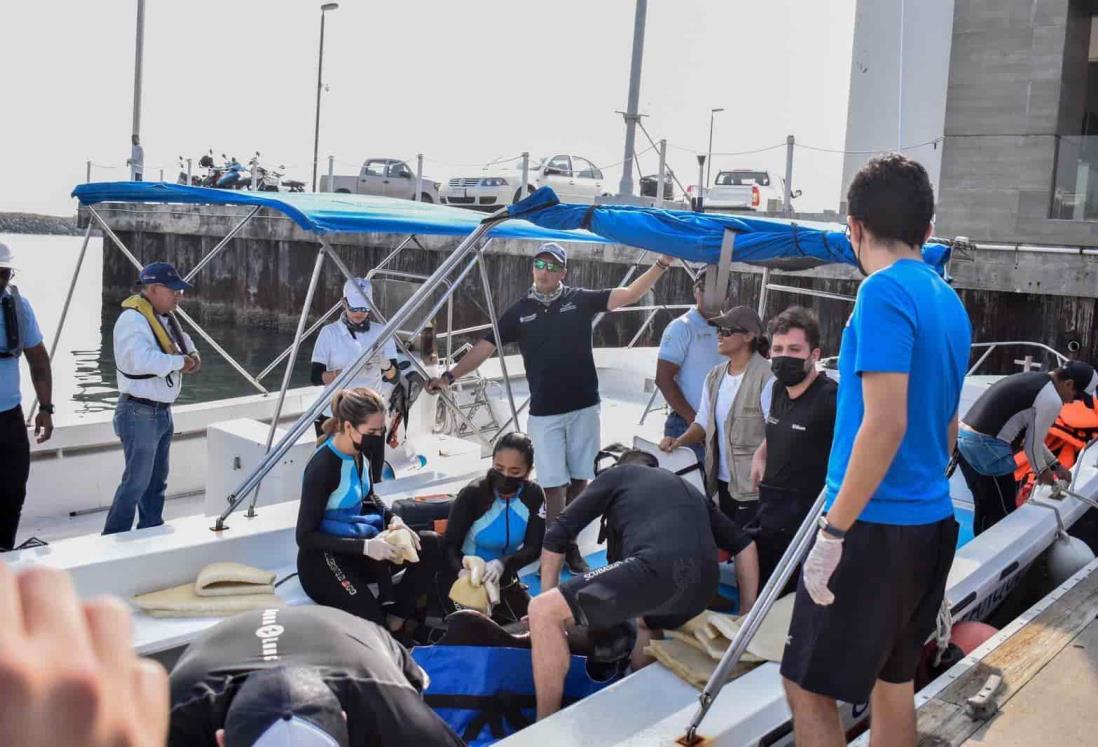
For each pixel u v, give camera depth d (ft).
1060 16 42.47
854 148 56.54
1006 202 44.06
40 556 12.24
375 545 12.28
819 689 6.95
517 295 61.87
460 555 13.32
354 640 6.09
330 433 13.01
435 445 21.91
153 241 90.53
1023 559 15.57
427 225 17.89
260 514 14.33
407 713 5.78
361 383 19.11
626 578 10.41
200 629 11.75
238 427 18.89
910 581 6.79
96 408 47.55
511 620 13.48
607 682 11.60
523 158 61.72
